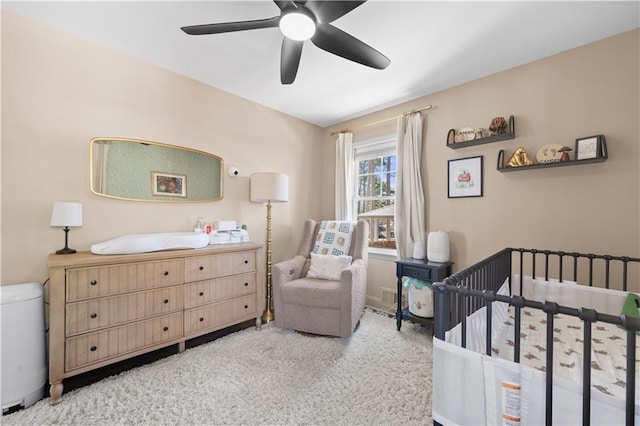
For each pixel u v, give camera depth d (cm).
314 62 227
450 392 99
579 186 203
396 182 299
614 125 188
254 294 259
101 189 208
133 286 187
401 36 193
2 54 172
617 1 158
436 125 280
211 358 204
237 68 242
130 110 223
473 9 167
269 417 146
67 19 181
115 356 179
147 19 180
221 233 259
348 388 170
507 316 176
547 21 176
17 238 177
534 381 83
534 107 221
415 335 246
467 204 259
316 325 239
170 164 245
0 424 141
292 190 352
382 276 326
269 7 168
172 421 143
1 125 172
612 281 189
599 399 74
